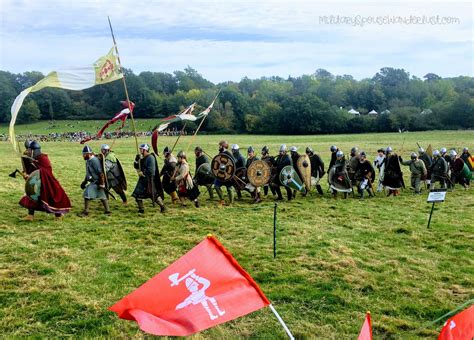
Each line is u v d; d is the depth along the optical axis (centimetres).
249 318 749
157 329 390
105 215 1419
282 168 1714
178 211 1490
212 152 3966
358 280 900
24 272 923
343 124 8969
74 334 694
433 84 12619
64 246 1091
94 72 1384
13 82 11238
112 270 944
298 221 1388
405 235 1239
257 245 1123
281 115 8994
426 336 704
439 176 2025
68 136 6562
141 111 9981
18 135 6950
